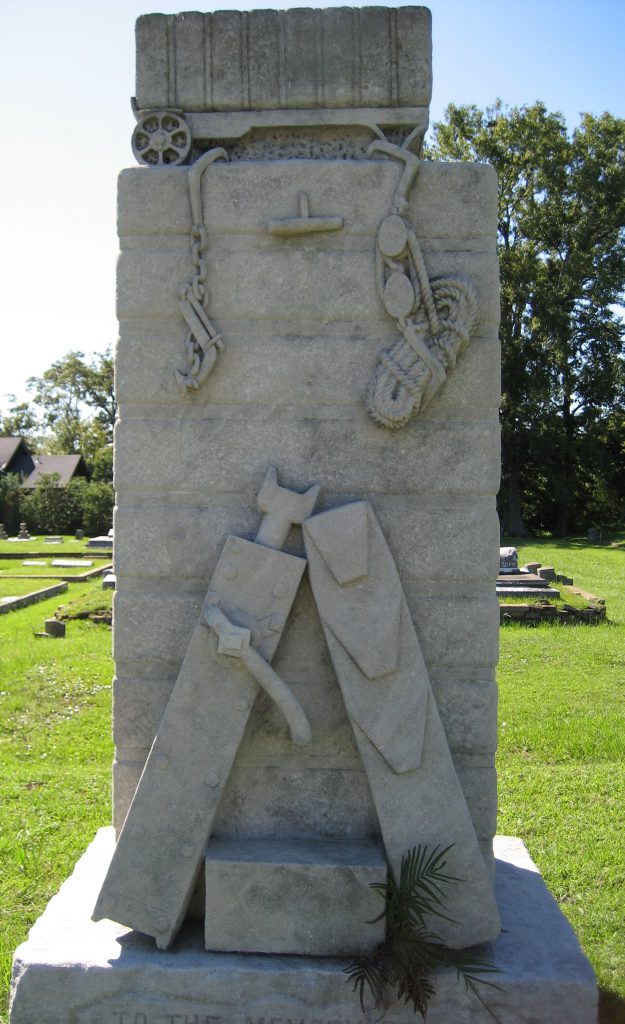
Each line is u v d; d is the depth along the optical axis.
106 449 46.38
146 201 3.27
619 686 8.98
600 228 33.03
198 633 3.18
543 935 3.27
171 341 3.28
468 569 3.28
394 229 3.21
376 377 3.24
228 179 3.26
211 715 3.16
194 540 3.29
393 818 3.15
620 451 33.88
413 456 3.28
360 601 3.17
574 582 18.05
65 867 4.52
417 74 3.27
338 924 3.07
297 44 3.28
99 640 11.42
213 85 3.29
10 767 6.29
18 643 11.12
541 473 33.53
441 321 3.24
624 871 4.57
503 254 31.50
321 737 3.28
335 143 3.34
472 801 3.31
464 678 3.30
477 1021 3.00
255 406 3.29
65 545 30.75
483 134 32.28
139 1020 2.99
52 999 2.99
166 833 3.14
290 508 3.22
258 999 2.99
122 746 3.33
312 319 3.28
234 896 3.08
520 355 32.16
